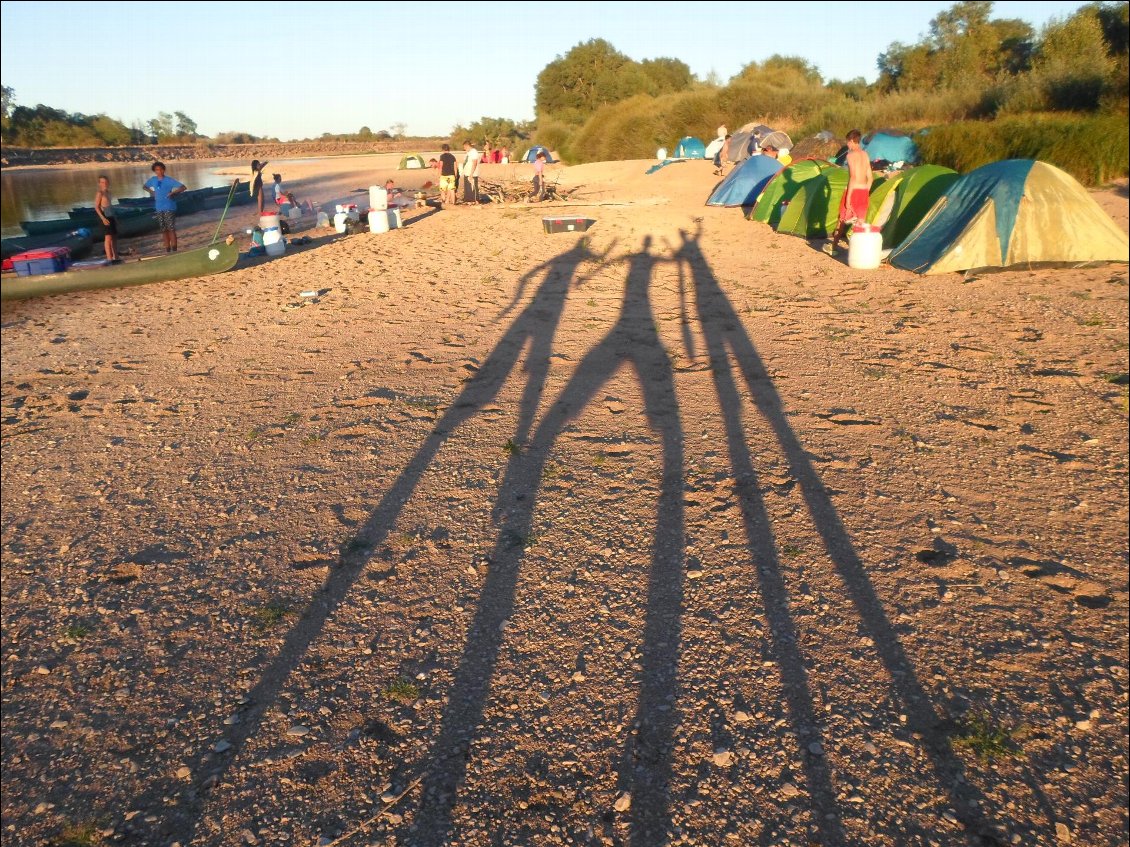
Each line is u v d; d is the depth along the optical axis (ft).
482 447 18.06
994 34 119.85
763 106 116.16
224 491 16.65
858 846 8.26
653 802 8.86
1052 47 100.53
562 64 201.16
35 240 53.16
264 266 43.47
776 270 37.19
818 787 8.97
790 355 23.99
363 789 9.19
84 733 10.29
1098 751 9.39
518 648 11.39
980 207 34.76
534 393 21.39
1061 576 12.71
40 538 15.25
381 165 157.28
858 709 10.07
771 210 51.16
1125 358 22.66
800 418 19.08
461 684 10.74
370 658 11.34
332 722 10.21
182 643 11.91
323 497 16.10
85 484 17.47
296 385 23.12
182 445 19.24
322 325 29.78
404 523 14.88
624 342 25.76
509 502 15.46
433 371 23.67
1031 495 15.30
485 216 59.98
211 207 86.17
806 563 13.12
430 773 9.36
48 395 23.62
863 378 21.79
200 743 10.02
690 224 52.60
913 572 12.84
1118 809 8.65
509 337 26.89
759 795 8.89
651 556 13.47
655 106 127.44
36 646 12.10
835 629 11.54
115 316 33.53
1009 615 11.81
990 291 31.12
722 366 23.07
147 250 55.16
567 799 8.93
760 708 10.12
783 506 14.93
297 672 11.14
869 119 95.04
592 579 12.90
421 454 17.83
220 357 26.43
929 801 8.78
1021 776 9.07
